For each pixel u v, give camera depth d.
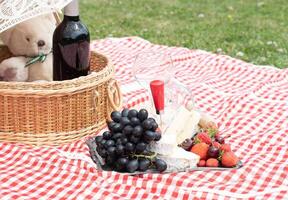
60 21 1.82
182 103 1.68
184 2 4.11
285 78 2.24
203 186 1.46
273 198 1.43
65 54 1.66
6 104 1.62
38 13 1.57
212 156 1.54
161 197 1.43
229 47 3.10
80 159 1.57
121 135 1.50
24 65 1.77
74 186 1.47
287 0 4.11
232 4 4.04
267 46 3.11
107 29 3.49
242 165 1.55
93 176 1.50
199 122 1.65
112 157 1.51
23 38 1.77
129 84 2.10
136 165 1.50
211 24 3.56
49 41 1.78
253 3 4.05
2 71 1.76
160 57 1.71
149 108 1.65
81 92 1.64
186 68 2.35
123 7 3.98
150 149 1.52
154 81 1.59
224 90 2.12
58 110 1.63
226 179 1.50
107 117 1.74
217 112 1.92
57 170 1.53
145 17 3.74
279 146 1.67
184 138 1.58
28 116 1.62
